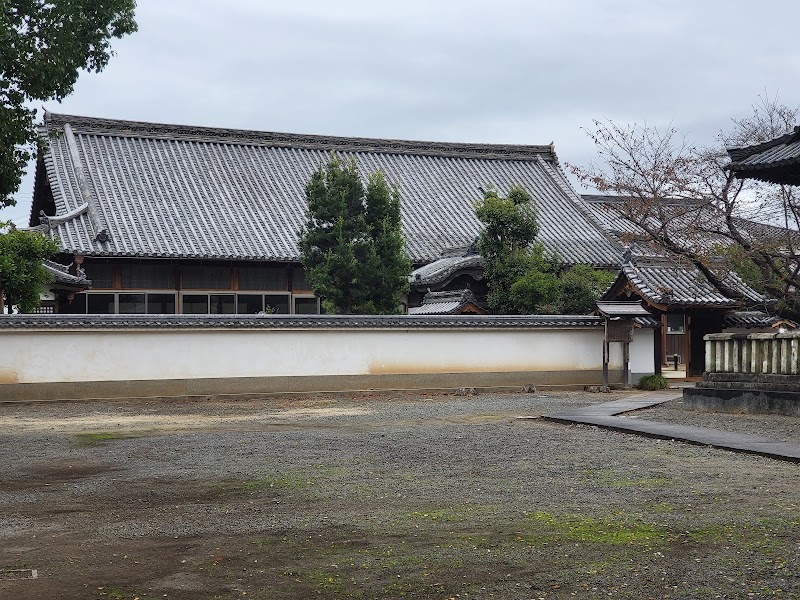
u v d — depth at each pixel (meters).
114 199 39.53
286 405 24.89
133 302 36.94
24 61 16.83
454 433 17.38
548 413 21.72
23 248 27.80
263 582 7.21
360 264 31.64
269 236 39.34
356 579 7.24
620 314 29.52
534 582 7.07
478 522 9.23
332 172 32.75
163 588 7.08
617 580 7.07
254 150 46.38
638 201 33.66
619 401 23.44
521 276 34.19
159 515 9.95
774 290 27.39
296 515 9.77
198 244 37.47
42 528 9.33
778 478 11.62
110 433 18.33
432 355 28.97
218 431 18.50
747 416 19.20
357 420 20.55
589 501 10.28
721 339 21.25
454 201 46.25
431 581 7.14
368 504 10.31
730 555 7.71
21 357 25.14
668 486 11.16
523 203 37.66
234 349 27.08
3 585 7.18
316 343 27.91
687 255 27.92
